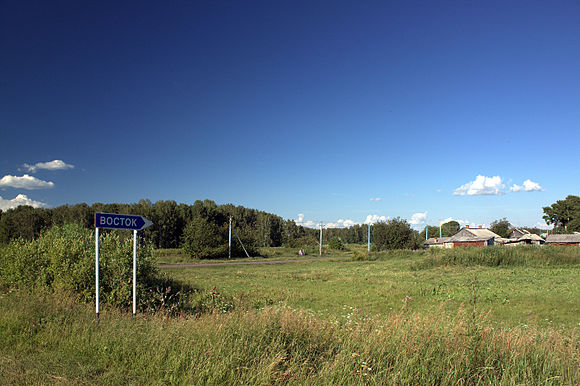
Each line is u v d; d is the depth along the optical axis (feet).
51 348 18.08
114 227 24.75
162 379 14.08
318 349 16.29
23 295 29.14
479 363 14.74
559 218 321.11
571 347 17.10
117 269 33.91
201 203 283.38
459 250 117.50
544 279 68.95
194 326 19.45
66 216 227.40
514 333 18.49
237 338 16.60
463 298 48.26
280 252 241.76
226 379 13.66
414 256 156.87
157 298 35.24
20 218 219.00
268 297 50.75
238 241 201.05
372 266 122.93
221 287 62.95
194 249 179.01
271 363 13.80
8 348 17.95
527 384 13.06
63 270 33.50
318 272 99.25
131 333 18.52
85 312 24.57
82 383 13.98
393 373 13.55
